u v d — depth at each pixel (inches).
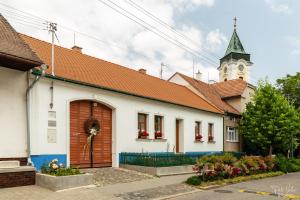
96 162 757.9
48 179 528.7
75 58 900.0
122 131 820.0
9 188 512.4
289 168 1089.4
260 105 1293.1
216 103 1330.0
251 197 557.0
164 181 668.7
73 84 700.7
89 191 529.7
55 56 819.4
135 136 860.0
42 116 632.4
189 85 1381.6
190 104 1104.8
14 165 559.8
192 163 849.5
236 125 1370.6
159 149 946.7
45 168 569.0
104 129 784.9
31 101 610.2
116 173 711.1
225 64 2438.5
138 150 867.4
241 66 2412.6
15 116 579.5
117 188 568.7
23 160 584.7
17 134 580.1
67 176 534.9
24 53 568.1
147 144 901.8
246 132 1332.4
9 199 454.3
